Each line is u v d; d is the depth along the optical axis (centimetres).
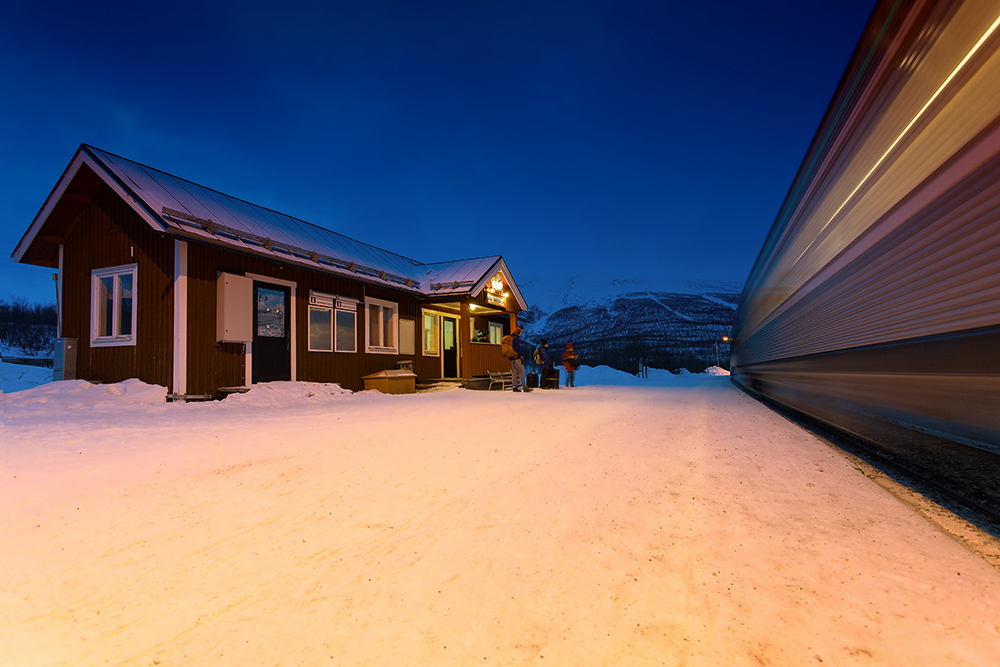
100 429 602
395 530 310
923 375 339
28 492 355
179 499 354
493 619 213
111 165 1021
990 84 255
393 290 1584
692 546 275
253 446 517
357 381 1433
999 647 176
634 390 1500
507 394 1326
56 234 1180
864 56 423
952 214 294
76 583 241
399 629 208
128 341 1045
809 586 227
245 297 1105
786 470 417
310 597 234
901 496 341
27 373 1673
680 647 189
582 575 247
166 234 934
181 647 197
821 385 598
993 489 294
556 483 399
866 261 434
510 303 2134
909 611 202
